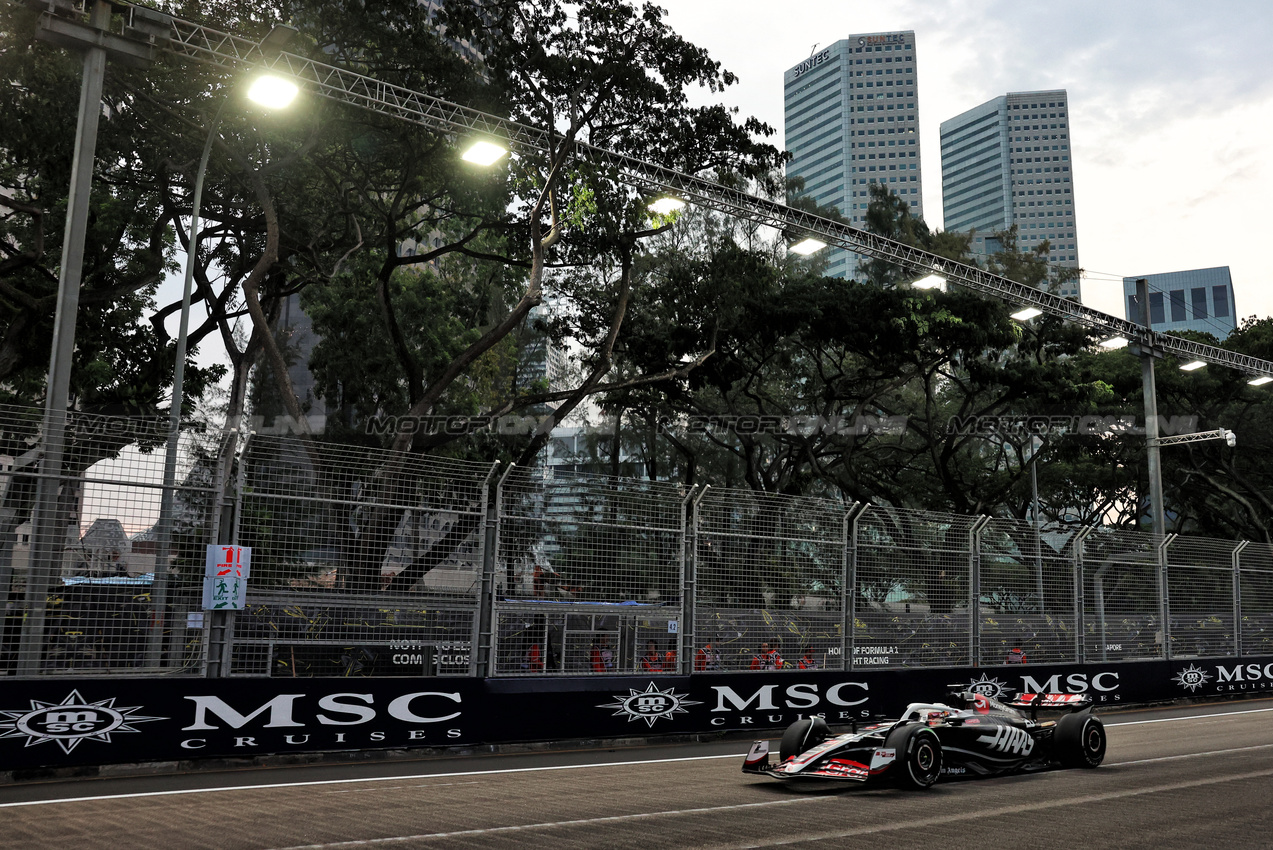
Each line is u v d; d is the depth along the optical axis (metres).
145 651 10.77
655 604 14.64
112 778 10.15
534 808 8.45
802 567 16.23
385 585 12.35
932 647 17.50
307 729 11.66
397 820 7.79
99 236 27.69
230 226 29.50
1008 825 7.63
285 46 19.83
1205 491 48.19
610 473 41.41
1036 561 19.42
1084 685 19.52
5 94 23.83
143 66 14.84
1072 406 39.81
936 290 35.81
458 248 31.05
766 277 32.25
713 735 14.85
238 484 11.39
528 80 24.16
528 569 13.57
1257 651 23.56
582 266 33.84
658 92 24.86
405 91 23.39
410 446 25.48
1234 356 32.25
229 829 7.34
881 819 7.91
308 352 59.91
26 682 9.98
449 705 12.73
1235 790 9.54
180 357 18.95
